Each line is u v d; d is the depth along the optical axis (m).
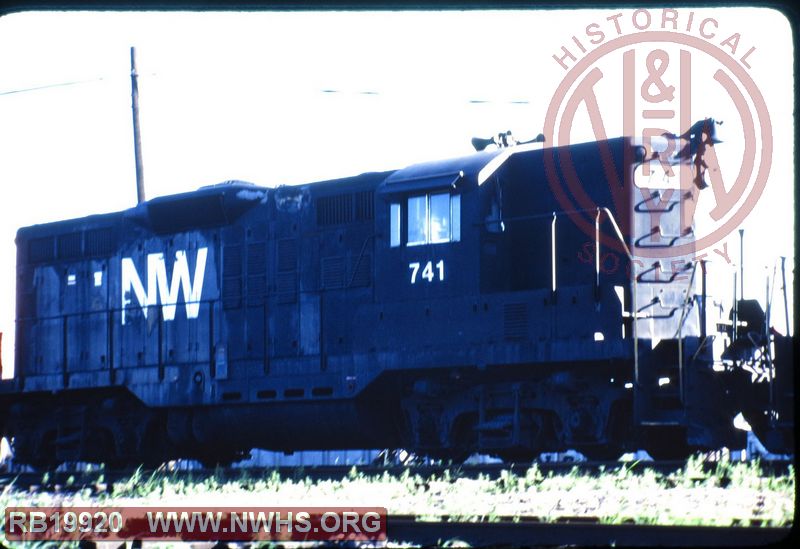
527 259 16.62
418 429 16.77
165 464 19.88
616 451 15.62
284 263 18.38
